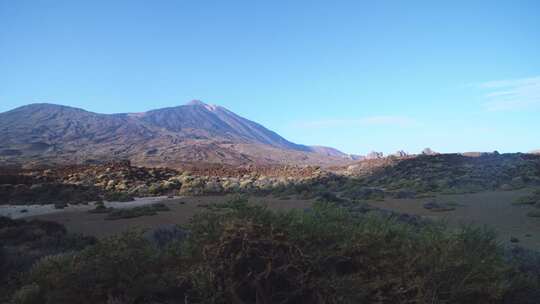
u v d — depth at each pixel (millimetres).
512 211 24250
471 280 5230
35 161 119312
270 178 62062
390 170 62781
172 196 44438
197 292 5223
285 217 5109
